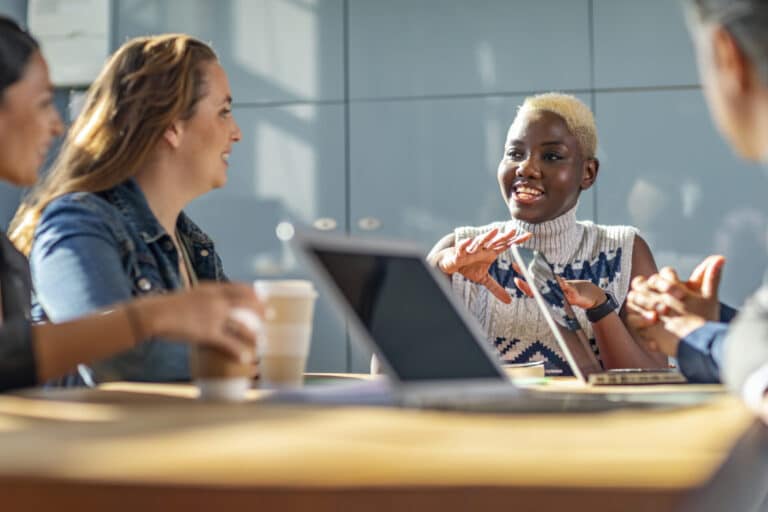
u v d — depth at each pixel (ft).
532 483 1.35
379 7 14.42
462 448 1.55
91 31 14.79
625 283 7.00
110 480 1.38
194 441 1.63
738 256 13.39
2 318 4.33
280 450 1.53
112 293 4.35
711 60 2.30
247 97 14.71
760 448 1.97
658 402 2.54
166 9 14.88
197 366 2.85
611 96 13.80
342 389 3.19
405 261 2.88
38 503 1.41
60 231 4.57
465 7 14.21
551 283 4.82
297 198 14.51
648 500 1.33
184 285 5.27
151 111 5.26
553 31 13.98
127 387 3.51
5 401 2.54
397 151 14.30
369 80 14.42
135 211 5.06
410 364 2.68
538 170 7.02
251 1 14.74
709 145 13.53
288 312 3.63
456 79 14.20
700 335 3.37
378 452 1.51
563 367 6.61
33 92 4.02
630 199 13.69
